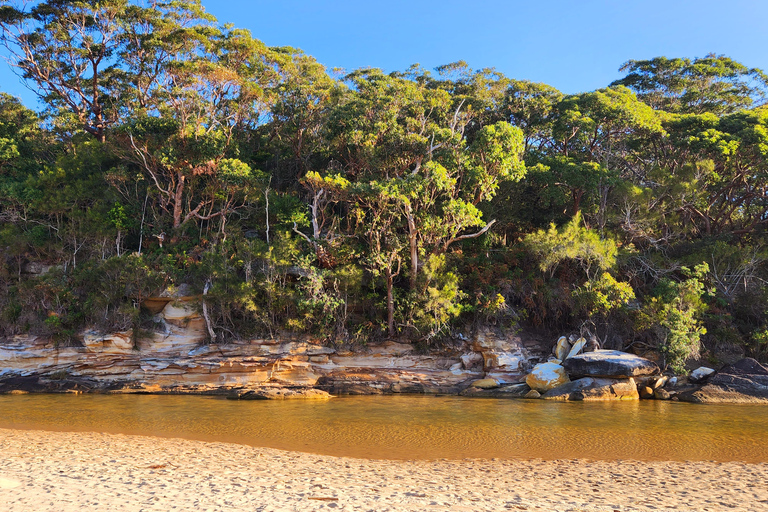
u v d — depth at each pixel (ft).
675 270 115.85
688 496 36.37
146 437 58.59
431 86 168.96
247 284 102.06
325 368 105.29
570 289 112.57
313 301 101.55
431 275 102.32
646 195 118.32
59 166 126.93
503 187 126.11
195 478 39.86
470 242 122.72
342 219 125.39
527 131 151.74
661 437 58.70
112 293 105.19
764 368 91.71
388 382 103.24
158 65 146.51
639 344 106.01
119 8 151.84
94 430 62.95
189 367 102.12
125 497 33.45
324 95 140.87
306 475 41.86
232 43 141.59
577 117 127.13
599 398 89.25
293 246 107.14
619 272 117.29
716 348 104.58
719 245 114.32
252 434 60.59
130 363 104.37
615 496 36.27
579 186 120.47
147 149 120.98
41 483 36.47
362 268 111.86
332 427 64.90
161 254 111.55
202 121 125.70
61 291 107.24
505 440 57.26
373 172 122.11
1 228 120.06
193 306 104.94
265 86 151.84
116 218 118.42
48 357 104.22
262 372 103.30
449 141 118.83
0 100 168.25
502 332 107.45
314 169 144.87
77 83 154.20
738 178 131.44
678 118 135.95
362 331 106.93
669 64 169.27
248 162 136.56
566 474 43.11
